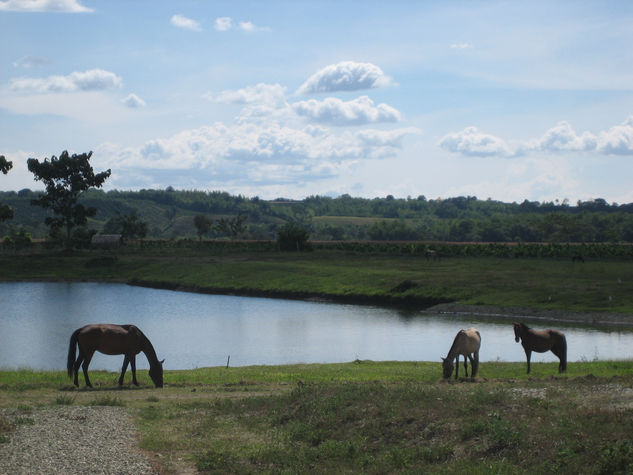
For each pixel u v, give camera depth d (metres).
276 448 14.26
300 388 19.72
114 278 107.31
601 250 106.69
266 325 58.62
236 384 24.42
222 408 18.48
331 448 13.78
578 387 17.62
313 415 16.36
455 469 11.62
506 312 64.31
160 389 23.00
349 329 55.72
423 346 46.84
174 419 17.36
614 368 28.48
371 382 22.14
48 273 109.19
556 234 182.88
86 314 66.31
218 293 90.44
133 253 127.62
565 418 13.36
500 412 14.43
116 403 19.09
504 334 51.47
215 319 62.81
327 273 92.31
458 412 14.77
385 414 15.38
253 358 42.44
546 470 11.13
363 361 35.16
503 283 75.62
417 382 22.86
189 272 102.88
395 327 56.78
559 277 78.19
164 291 92.81
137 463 13.20
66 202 133.12
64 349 45.38
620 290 67.12
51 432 15.14
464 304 68.94
